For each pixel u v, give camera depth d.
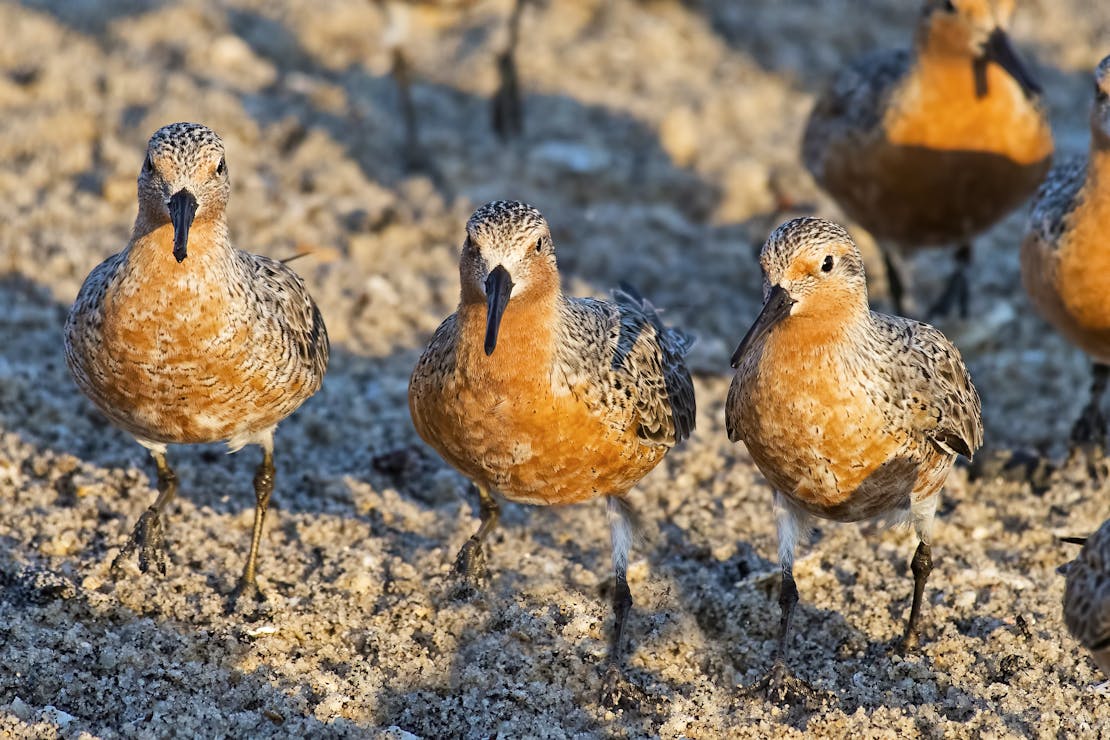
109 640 11.22
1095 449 14.62
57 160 19.17
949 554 13.24
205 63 22.66
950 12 15.73
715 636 12.12
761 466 11.51
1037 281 14.06
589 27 25.70
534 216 10.88
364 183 19.78
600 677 11.39
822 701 11.03
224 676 10.97
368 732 10.35
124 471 13.66
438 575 12.52
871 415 10.93
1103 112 12.83
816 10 26.86
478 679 11.20
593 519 13.66
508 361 10.92
